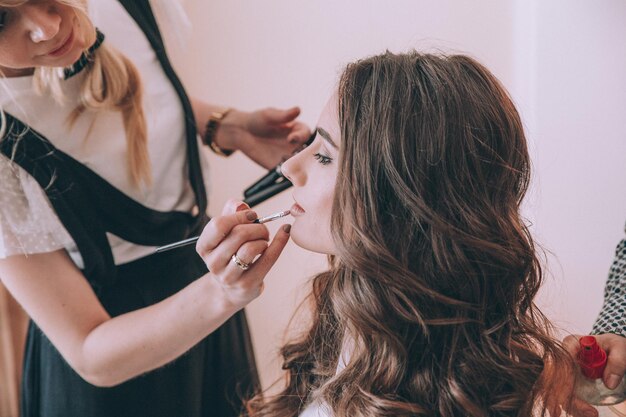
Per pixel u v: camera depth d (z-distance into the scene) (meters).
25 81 1.15
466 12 1.55
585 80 1.40
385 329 0.86
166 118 1.33
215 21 1.92
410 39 1.67
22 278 1.10
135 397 1.28
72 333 1.10
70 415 1.27
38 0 0.94
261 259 0.91
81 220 1.18
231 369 1.45
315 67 1.84
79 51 1.03
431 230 0.85
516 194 0.90
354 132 0.86
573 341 0.93
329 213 0.89
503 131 0.87
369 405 0.85
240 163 1.99
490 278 0.86
